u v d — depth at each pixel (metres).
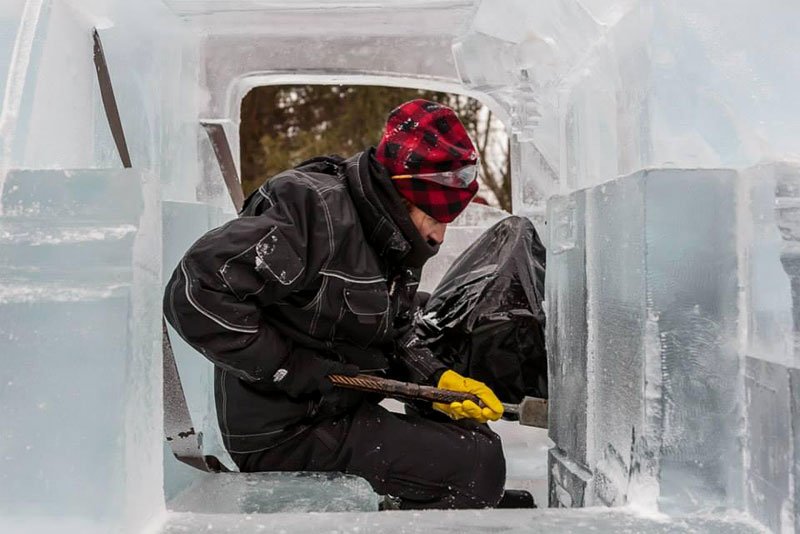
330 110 7.63
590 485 1.34
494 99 2.50
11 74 1.17
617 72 1.32
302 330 1.58
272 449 1.68
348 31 2.37
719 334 1.10
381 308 1.60
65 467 0.97
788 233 1.02
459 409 1.66
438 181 1.56
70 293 0.99
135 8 1.77
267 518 1.08
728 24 1.17
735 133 1.14
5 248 1.00
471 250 2.35
